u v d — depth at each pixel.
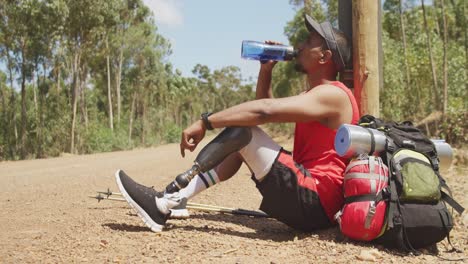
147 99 60.72
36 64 34.62
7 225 4.65
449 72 18.38
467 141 14.30
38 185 9.05
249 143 3.78
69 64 39.09
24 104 33.25
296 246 3.64
